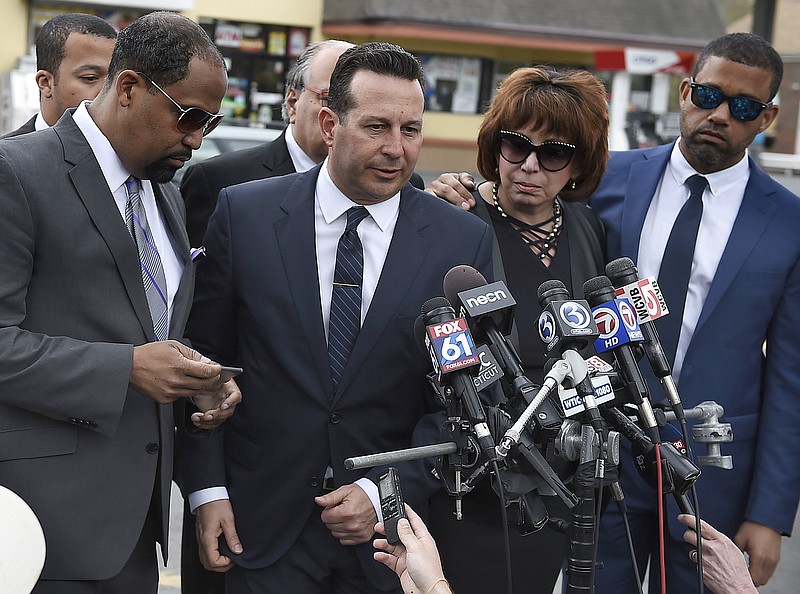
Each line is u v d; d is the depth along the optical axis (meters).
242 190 3.13
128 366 2.65
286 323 2.97
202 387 2.69
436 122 22.98
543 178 3.37
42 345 2.63
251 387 3.03
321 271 3.02
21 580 1.95
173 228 3.00
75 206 2.71
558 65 3.57
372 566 2.96
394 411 3.04
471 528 3.13
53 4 17.25
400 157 2.88
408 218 3.06
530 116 3.36
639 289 2.74
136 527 2.81
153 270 2.87
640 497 3.50
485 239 3.16
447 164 23.00
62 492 2.72
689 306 3.60
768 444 3.55
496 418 2.53
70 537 2.73
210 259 3.09
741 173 3.64
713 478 3.57
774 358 3.60
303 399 2.97
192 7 18.41
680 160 3.68
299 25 20.55
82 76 3.80
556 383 2.47
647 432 2.61
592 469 2.44
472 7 22.19
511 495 2.52
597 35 23.03
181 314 2.94
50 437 2.72
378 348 2.97
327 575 3.03
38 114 4.02
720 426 3.18
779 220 3.60
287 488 2.99
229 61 20.19
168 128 2.71
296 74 4.02
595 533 2.47
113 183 2.79
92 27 3.83
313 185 3.09
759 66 3.48
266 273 2.99
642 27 23.53
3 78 14.51
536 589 3.21
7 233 2.62
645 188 3.71
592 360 2.67
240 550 3.03
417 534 2.38
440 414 3.03
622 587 3.58
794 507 3.52
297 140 4.01
